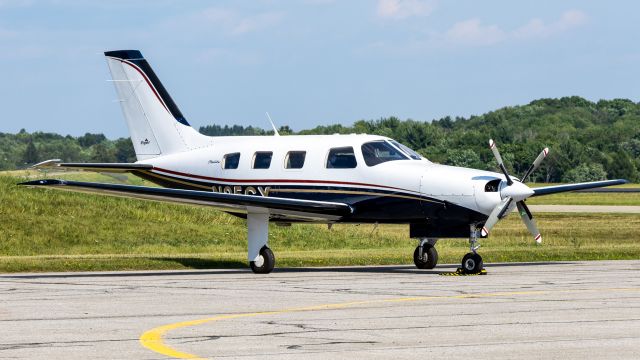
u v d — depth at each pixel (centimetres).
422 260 5466
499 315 3109
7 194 8469
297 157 5488
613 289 4009
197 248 7562
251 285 4291
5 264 5400
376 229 9144
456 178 5012
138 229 8044
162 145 6078
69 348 2472
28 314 3166
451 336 2656
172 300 3622
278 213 5288
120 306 3409
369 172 5244
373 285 4262
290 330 2781
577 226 10362
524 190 4906
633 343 2530
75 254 7119
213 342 2564
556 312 3184
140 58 6141
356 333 2719
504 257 6275
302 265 5834
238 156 5684
